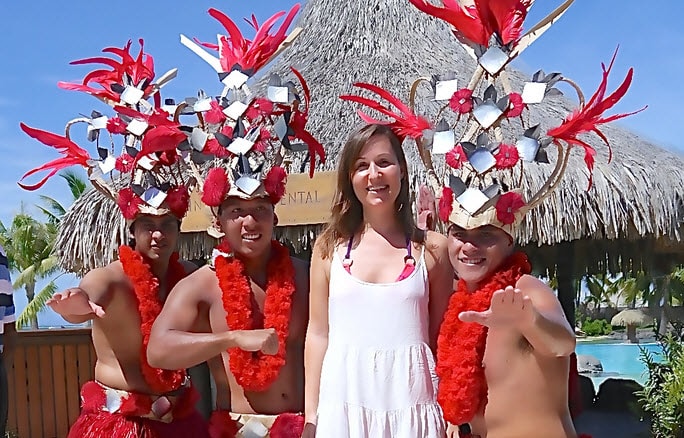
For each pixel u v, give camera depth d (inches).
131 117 115.3
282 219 181.9
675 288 440.1
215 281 103.0
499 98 89.0
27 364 271.9
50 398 274.2
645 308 559.5
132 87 118.6
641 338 783.1
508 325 77.5
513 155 85.3
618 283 575.2
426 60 213.3
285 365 101.8
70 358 278.4
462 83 196.2
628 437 226.7
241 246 101.3
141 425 113.5
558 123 192.1
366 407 92.4
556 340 78.9
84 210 210.7
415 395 92.4
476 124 90.6
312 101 206.1
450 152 88.1
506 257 89.0
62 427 274.5
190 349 93.4
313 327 99.4
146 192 112.7
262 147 102.3
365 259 96.8
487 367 86.4
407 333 93.5
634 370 547.8
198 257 201.3
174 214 113.9
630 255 271.4
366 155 95.7
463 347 87.0
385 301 93.7
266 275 105.1
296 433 96.4
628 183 183.6
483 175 86.8
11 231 966.4
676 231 187.5
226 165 103.3
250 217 100.3
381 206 96.0
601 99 85.4
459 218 86.9
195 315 100.8
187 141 107.7
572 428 84.8
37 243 947.3
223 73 105.7
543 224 176.9
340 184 99.3
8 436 265.0
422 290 95.0
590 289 562.9
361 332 93.9
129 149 114.2
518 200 85.7
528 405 84.0
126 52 123.9
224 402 103.9
